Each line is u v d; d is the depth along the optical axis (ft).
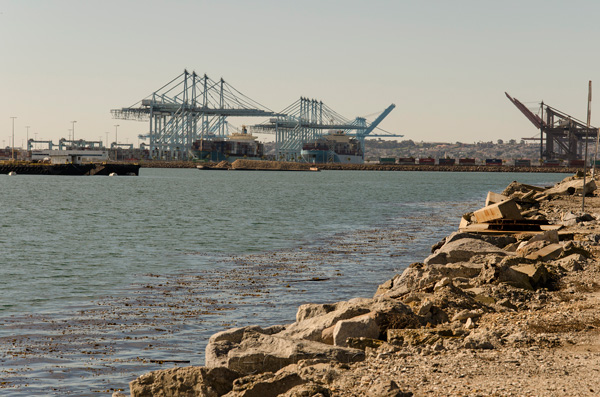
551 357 41.24
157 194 405.59
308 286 95.45
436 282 68.54
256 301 84.64
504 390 34.17
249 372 40.75
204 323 72.54
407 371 38.24
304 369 37.83
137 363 57.88
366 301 52.60
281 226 200.75
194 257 131.13
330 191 455.63
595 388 34.22
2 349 62.28
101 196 379.96
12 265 121.90
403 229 187.93
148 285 98.58
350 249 140.87
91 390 51.08
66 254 137.69
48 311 80.53
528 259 74.18
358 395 33.91
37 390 51.06
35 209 278.26
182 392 37.04
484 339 45.06
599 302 58.39
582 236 103.91
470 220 139.03
